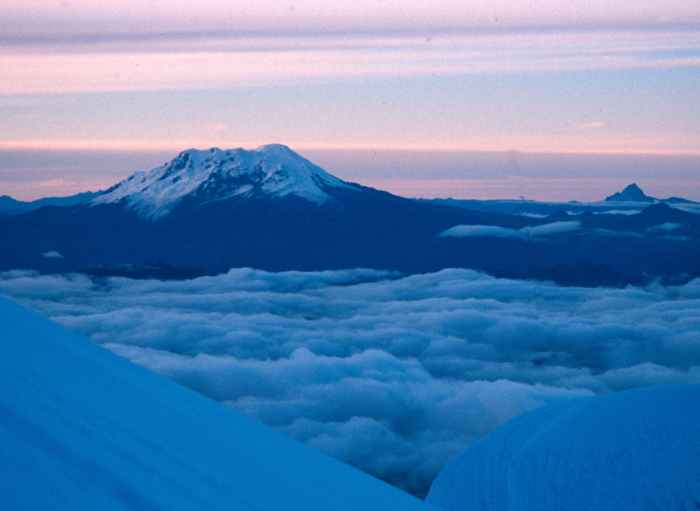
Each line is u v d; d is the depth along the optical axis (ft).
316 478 13.64
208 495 9.55
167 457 10.40
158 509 8.21
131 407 12.26
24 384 10.80
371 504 13.58
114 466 8.87
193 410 14.56
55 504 7.06
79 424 9.95
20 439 8.41
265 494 11.00
